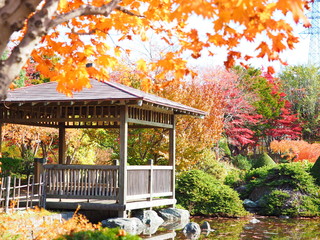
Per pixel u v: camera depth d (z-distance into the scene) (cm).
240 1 368
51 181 1243
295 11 324
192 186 1647
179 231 1205
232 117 3747
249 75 3969
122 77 2041
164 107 1286
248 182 2103
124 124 1178
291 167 1877
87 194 1219
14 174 1761
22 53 377
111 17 595
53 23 390
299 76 4709
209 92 2255
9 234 732
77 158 2125
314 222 1492
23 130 1841
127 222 1161
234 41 458
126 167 1186
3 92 375
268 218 1595
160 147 1747
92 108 1289
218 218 1547
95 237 461
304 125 4431
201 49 466
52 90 1258
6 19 360
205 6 356
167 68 575
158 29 614
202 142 1862
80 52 593
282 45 428
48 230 715
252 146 4159
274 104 4094
